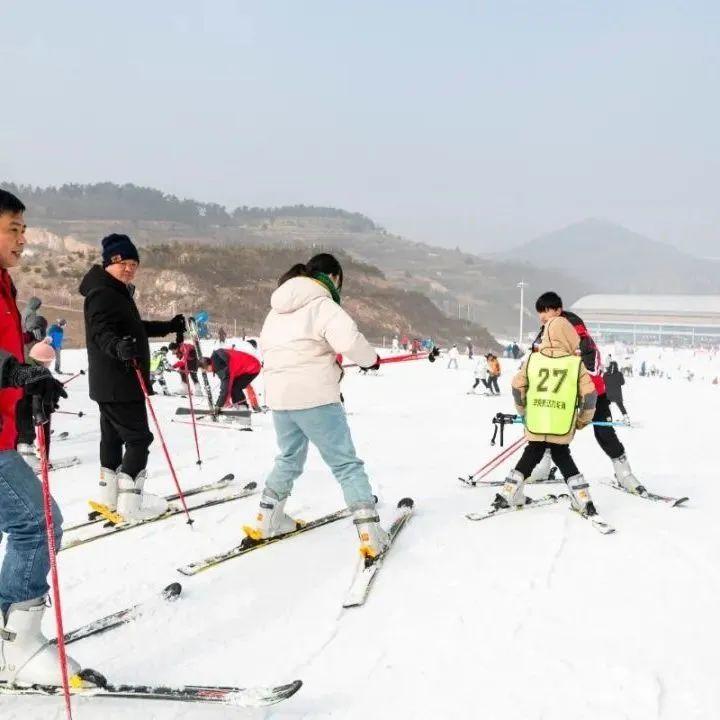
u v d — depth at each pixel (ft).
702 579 11.39
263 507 13.09
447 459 25.62
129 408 14.42
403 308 488.85
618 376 42.01
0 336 7.53
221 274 461.37
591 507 14.35
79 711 7.82
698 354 305.32
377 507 15.75
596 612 10.21
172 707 7.92
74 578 11.96
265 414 37.88
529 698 8.03
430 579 11.43
